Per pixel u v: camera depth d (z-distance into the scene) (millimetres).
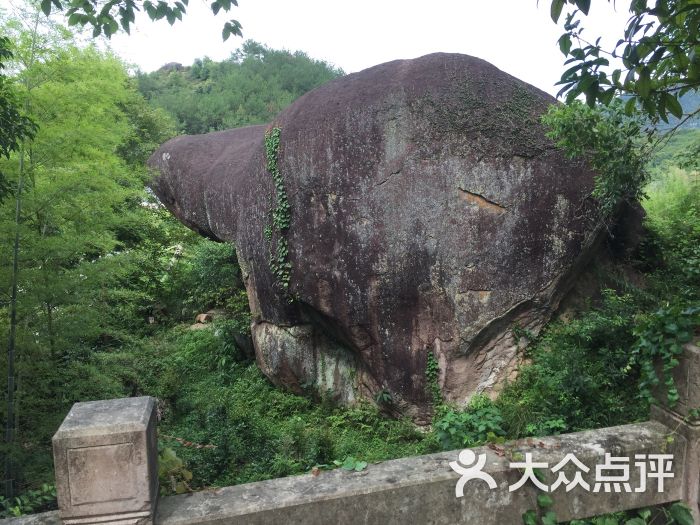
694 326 2822
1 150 4402
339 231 5930
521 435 4449
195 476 4812
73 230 5633
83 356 5883
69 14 3857
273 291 6727
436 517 2418
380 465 2545
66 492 2078
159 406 6871
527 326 5492
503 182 5418
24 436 5152
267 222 6672
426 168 5551
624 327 5039
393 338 5691
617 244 6297
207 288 10250
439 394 5496
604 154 4629
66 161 5297
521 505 2510
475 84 5699
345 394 6488
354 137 5855
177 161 10281
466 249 5398
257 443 5496
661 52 2422
